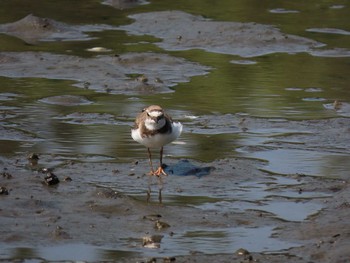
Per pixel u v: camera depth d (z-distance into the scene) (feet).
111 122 53.47
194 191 41.91
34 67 66.03
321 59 70.18
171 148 48.60
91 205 39.50
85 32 77.82
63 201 40.04
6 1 87.30
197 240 36.09
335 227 36.94
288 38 74.79
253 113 55.62
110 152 47.67
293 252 34.78
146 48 72.28
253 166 45.44
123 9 85.76
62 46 72.79
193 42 74.18
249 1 88.48
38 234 36.37
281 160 46.78
